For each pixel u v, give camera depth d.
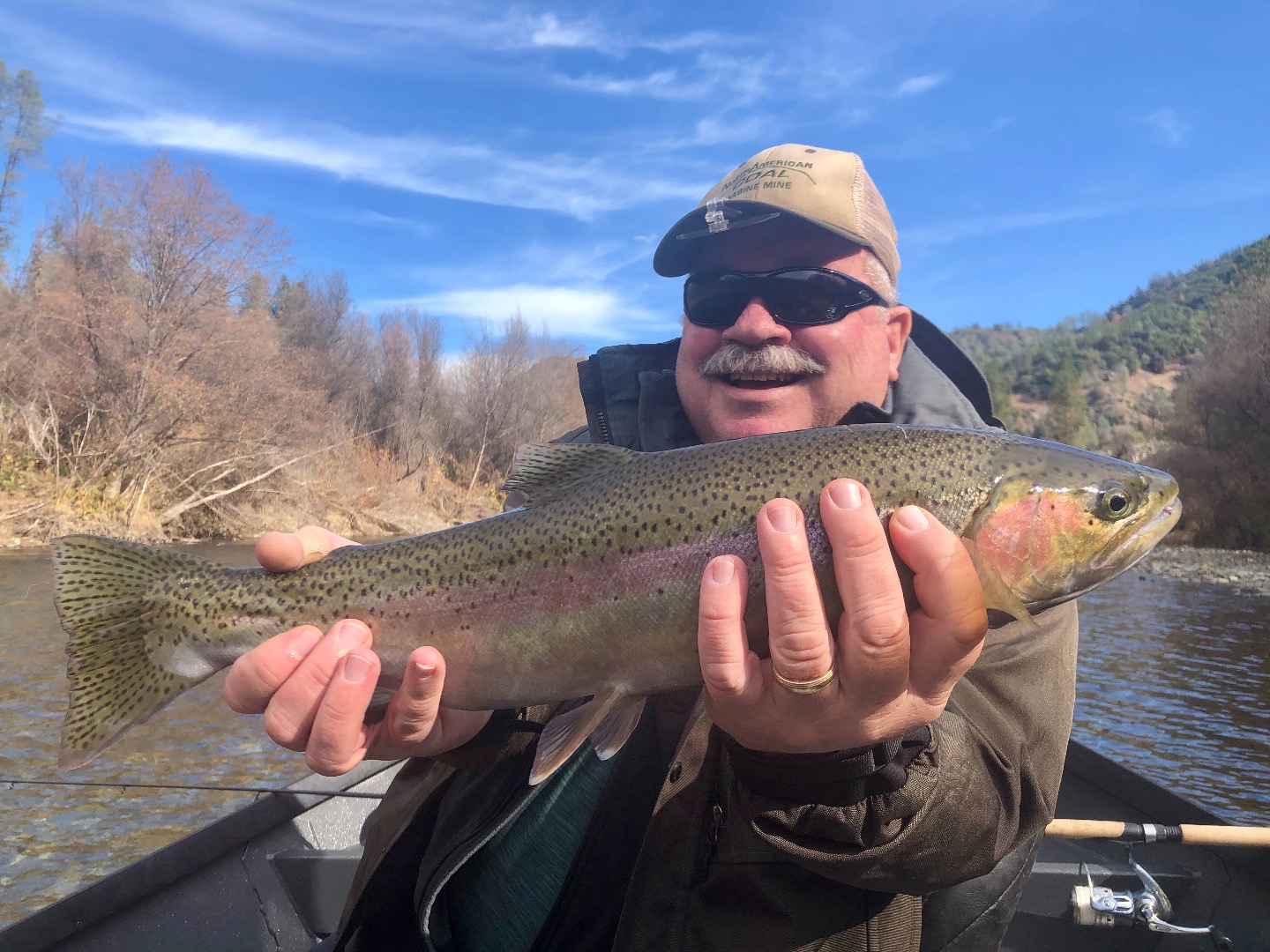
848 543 0.39
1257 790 1.85
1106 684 2.75
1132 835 0.76
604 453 0.56
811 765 0.41
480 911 0.54
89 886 0.68
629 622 0.52
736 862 0.45
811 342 0.65
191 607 0.61
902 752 0.41
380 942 0.58
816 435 0.52
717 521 0.51
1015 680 0.49
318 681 0.46
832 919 0.45
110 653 0.61
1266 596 4.91
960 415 0.66
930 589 0.40
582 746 0.54
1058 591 0.50
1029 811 0.47
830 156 0.68
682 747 0.47
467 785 0.55
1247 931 0.69
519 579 0.54
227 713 2.07
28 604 3.09
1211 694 2.63
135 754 1.79
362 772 0.96
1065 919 0.76
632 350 0.76
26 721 1.93
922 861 0.42
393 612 0.56
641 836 0.51
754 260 0.67
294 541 0.58
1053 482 0.50
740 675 0.41
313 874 0.78
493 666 0.54
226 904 0.74
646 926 0.46
